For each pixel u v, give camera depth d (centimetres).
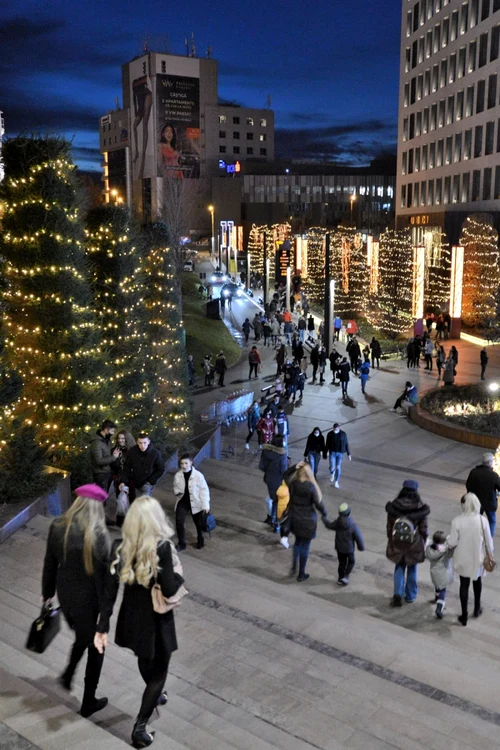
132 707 520
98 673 482
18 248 1234
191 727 492
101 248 1469
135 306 1515
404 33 7438
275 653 640
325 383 3108
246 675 601
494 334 4109
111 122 13612
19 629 643
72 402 1255
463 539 817
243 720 533
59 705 475
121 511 998
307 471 918
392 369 3369
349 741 513
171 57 12406
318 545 1122
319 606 805
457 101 6225
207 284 6531
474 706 588
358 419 2505
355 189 12794
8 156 1230
